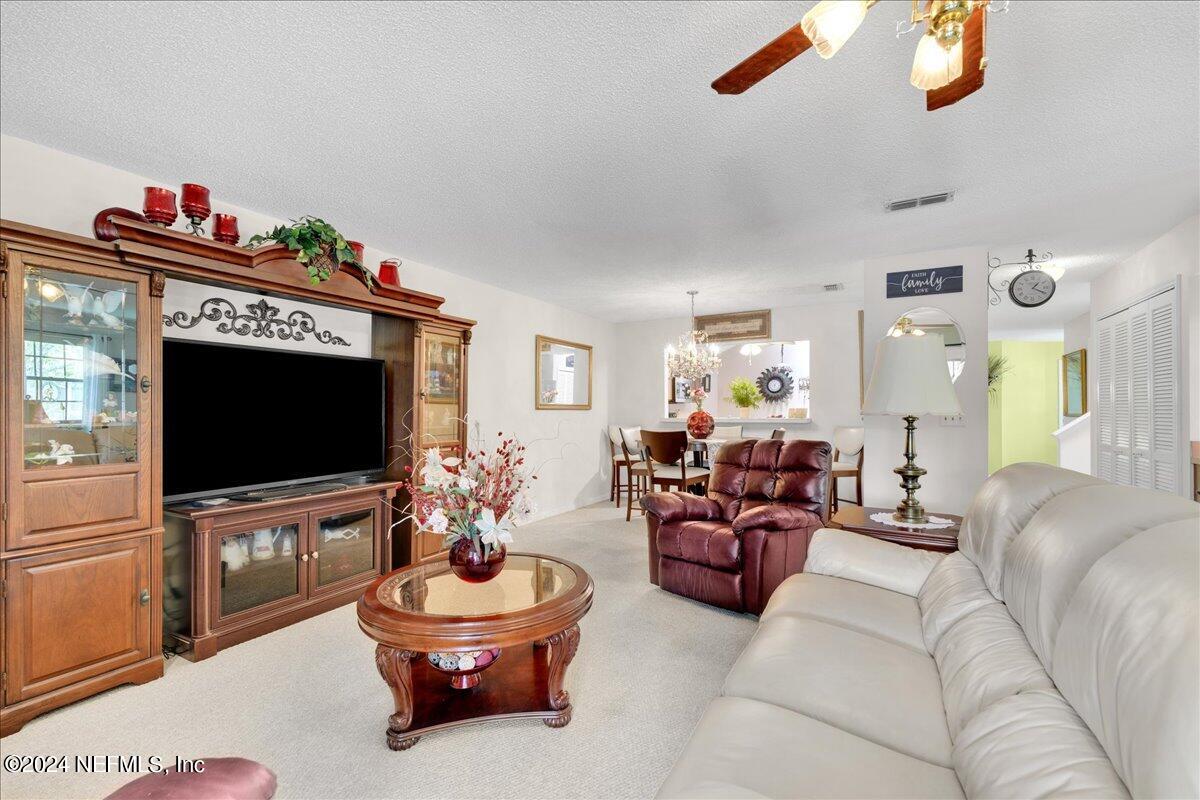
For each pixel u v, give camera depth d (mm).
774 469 3502
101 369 2256
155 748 1864
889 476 4059
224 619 2613
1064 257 4207
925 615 1761
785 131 2299
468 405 4809
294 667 2434
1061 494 1512
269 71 1887
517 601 2033
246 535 2742
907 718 1257
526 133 2309
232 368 2875
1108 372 4645
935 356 2578
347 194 2951
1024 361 8750
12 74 1892
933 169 2664
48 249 2053
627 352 7512
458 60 1827
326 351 3549
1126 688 797
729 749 1118
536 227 3471
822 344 6250
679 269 4543
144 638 2303
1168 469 3619
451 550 2242
